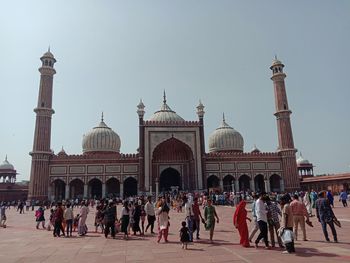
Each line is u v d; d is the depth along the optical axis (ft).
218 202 54.75
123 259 13.55
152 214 22.03
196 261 12.61
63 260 13.75
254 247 15.30
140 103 74.28
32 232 25.04
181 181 75.05
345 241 16.25
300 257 12.67
